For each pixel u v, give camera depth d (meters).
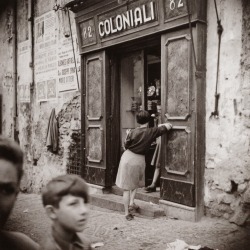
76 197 1.55
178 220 5.09
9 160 0.93
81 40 7.29
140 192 6.18
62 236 1.57
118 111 6.93
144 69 6.46
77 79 7.54
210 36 4.98
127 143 5.25
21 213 6.53
